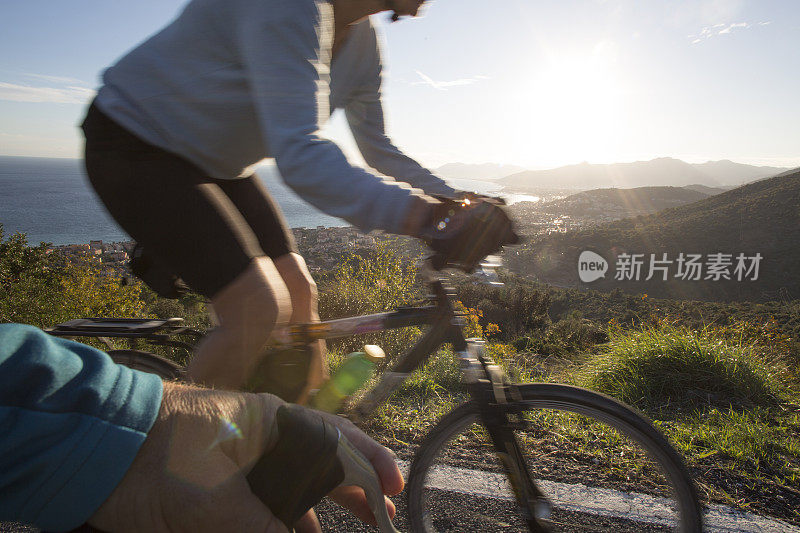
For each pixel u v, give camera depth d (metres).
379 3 1.37
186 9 1.38
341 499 0.80
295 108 1.08
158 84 1.33
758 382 3.39
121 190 1.32
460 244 1.08
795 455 2.36
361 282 5.87
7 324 0.45
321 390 1.36
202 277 1.27
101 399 0.44
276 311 1.26
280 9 1.10
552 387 1.37
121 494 0.44
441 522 1.53
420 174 1.74
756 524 1.78
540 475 1.81
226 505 0.49
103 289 6.23
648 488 1.74
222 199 1.35
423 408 2.87
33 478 0.41
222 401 0.54
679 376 3.47
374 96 1.76
